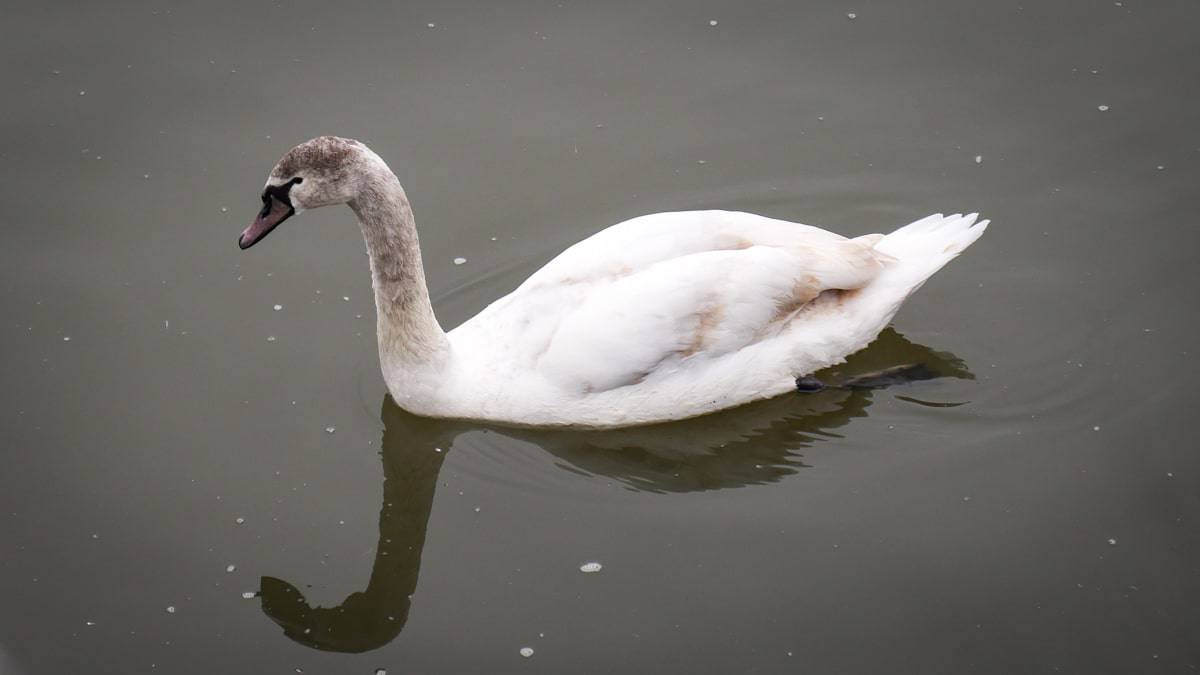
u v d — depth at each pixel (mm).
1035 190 17484
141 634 12508
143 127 18297
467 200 17578
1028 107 18578
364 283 16656
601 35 19891
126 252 16812
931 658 11906
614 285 13969
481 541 13312
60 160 17844
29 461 14250
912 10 20188
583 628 12344
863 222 17344
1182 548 12773
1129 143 17938
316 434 14680
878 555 12930
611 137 18406
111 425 14695
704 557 13016
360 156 13227
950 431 14383
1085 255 16547
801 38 19812
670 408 14344
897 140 18281
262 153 17938
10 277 16391
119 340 15727
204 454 14383
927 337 15688
